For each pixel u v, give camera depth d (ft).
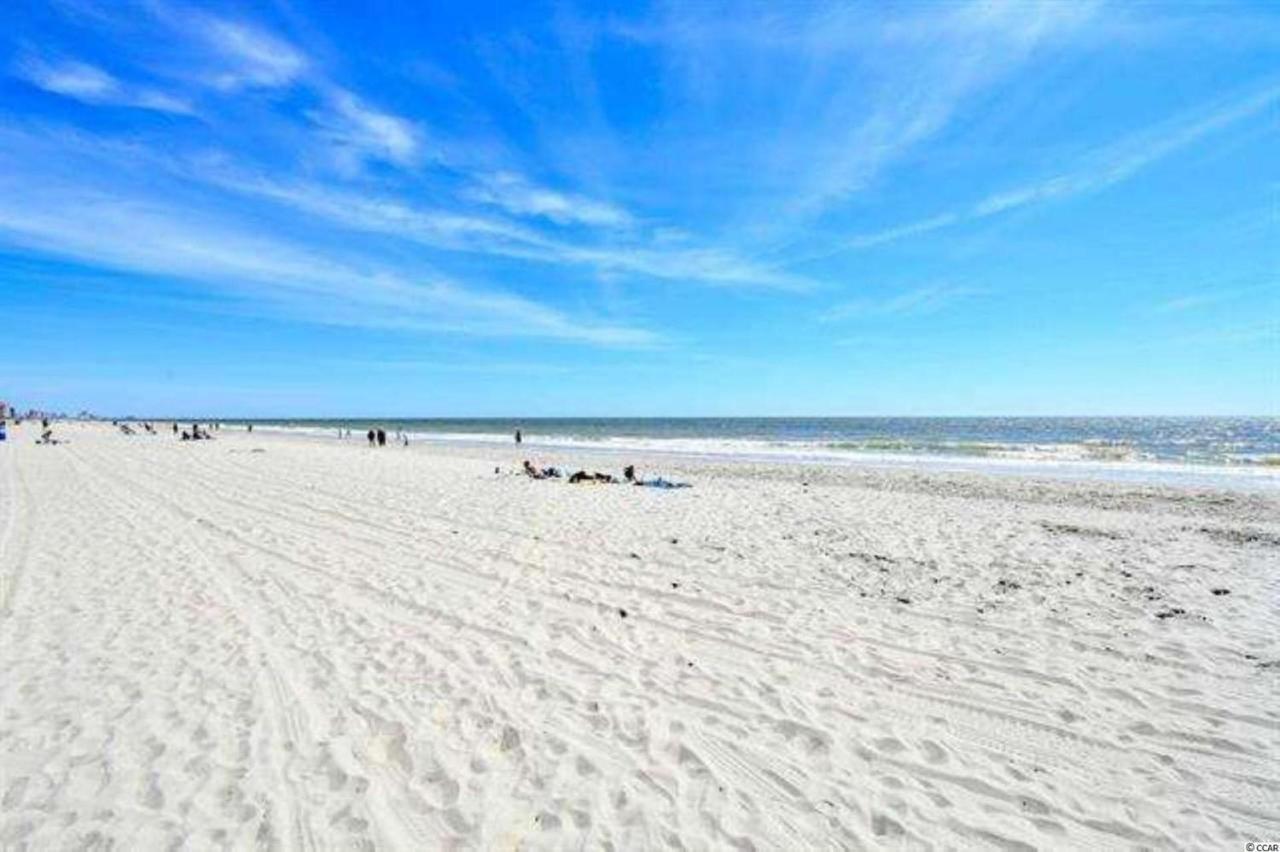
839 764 13.53
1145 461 83.41
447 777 12.91
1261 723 15.06
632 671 17.85
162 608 22.39
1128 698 16.35
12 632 19.97
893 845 11.13
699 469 75.51
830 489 54.44
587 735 14.51
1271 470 70.74
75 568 27.22
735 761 13.58
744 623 21.57
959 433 207.92
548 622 21.52
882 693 16.67
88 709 15.28
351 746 13.91
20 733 14.20
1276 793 12.56
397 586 25.32
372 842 11.07
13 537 32.99
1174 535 35.65
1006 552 31.27
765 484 58.49
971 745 14.28
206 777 12.73
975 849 11.05
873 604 23.53
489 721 15.03
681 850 10.98
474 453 104.68
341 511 41.37
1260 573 27.71
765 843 11.16
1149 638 20.24
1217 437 163.32
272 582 25.61
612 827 11.53
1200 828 11.60
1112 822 11.75
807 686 17.04
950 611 22.79
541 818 11.76
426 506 43.32
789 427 293.23
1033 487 57.31
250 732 14.38
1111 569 28.32
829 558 29.86
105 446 106.32
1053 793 12.60
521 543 32.50
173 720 14.83
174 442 123.44
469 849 10.96
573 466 79.10
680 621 21.72
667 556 30.01
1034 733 14.76
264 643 19.38
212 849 10.84
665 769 13.25
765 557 29.96
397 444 137.49
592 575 26.94
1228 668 18.01
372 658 18.44
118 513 40.14
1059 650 19.36
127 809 11.78
